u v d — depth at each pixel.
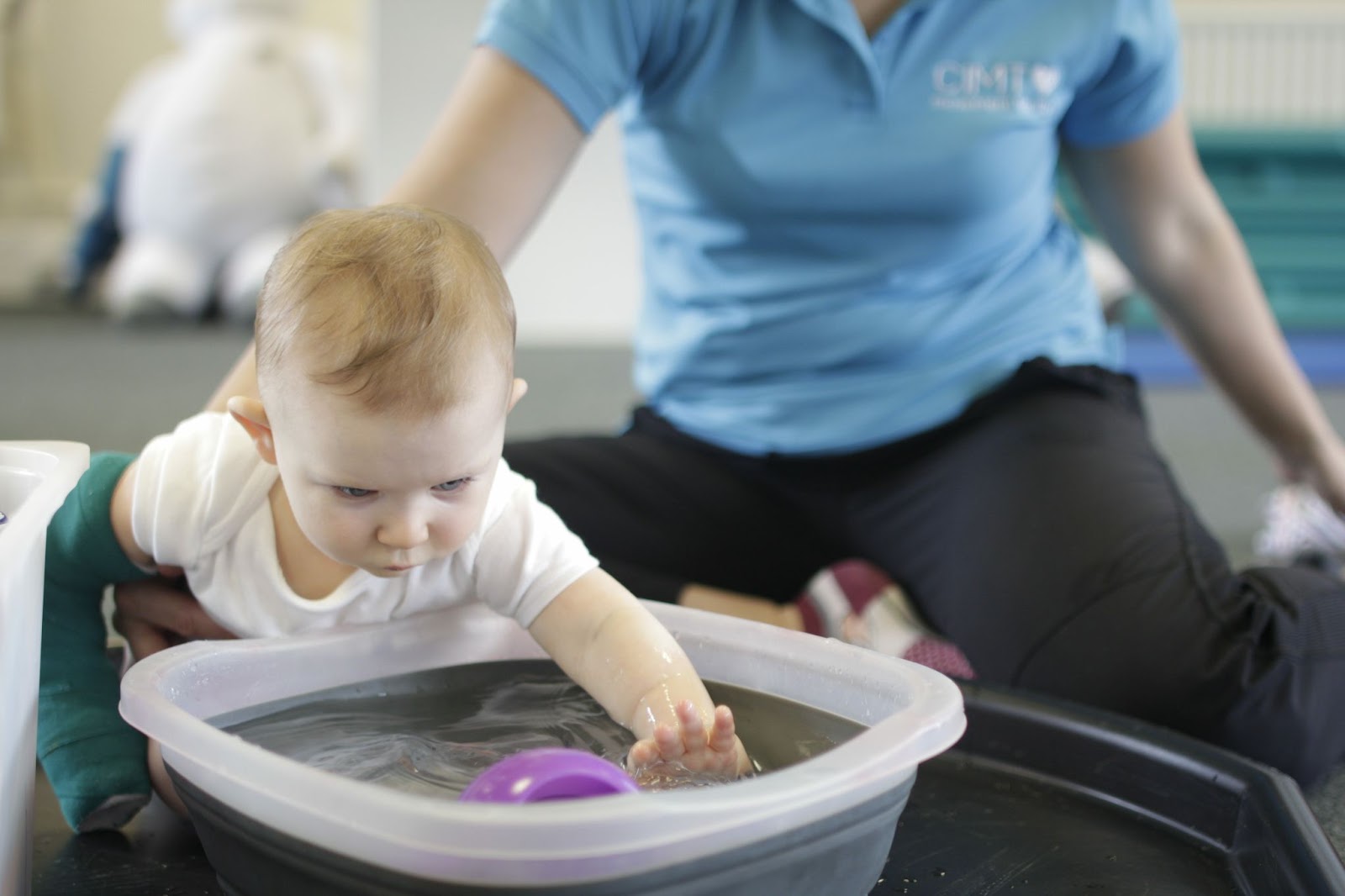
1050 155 1.27
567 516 1.25
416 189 1.05
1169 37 1.24
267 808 0.62
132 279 4.07
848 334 1.22
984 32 1.18
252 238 4.17
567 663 0.85
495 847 0.56
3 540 0.64
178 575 0.90
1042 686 1.03
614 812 0.56
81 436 2.51
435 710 0.87
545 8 1.08
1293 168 3.74
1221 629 0.97
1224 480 2.48
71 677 0.86
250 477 0.83
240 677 0.82
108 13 4.86
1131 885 0.81
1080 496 1.08
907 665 0.79
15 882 0.69
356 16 5.01
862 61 1.14
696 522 1.26
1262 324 1.30
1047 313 1.28
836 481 1.24
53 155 4.92
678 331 1.29
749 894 0.61
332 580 0.85
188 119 4.11
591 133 1.13
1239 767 0.86
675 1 1.13
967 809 0.91
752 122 1.17
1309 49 3.92
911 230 1.21
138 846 0.85
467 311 0.73
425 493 0.73
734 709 0.86
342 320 0.71
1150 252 1.31
